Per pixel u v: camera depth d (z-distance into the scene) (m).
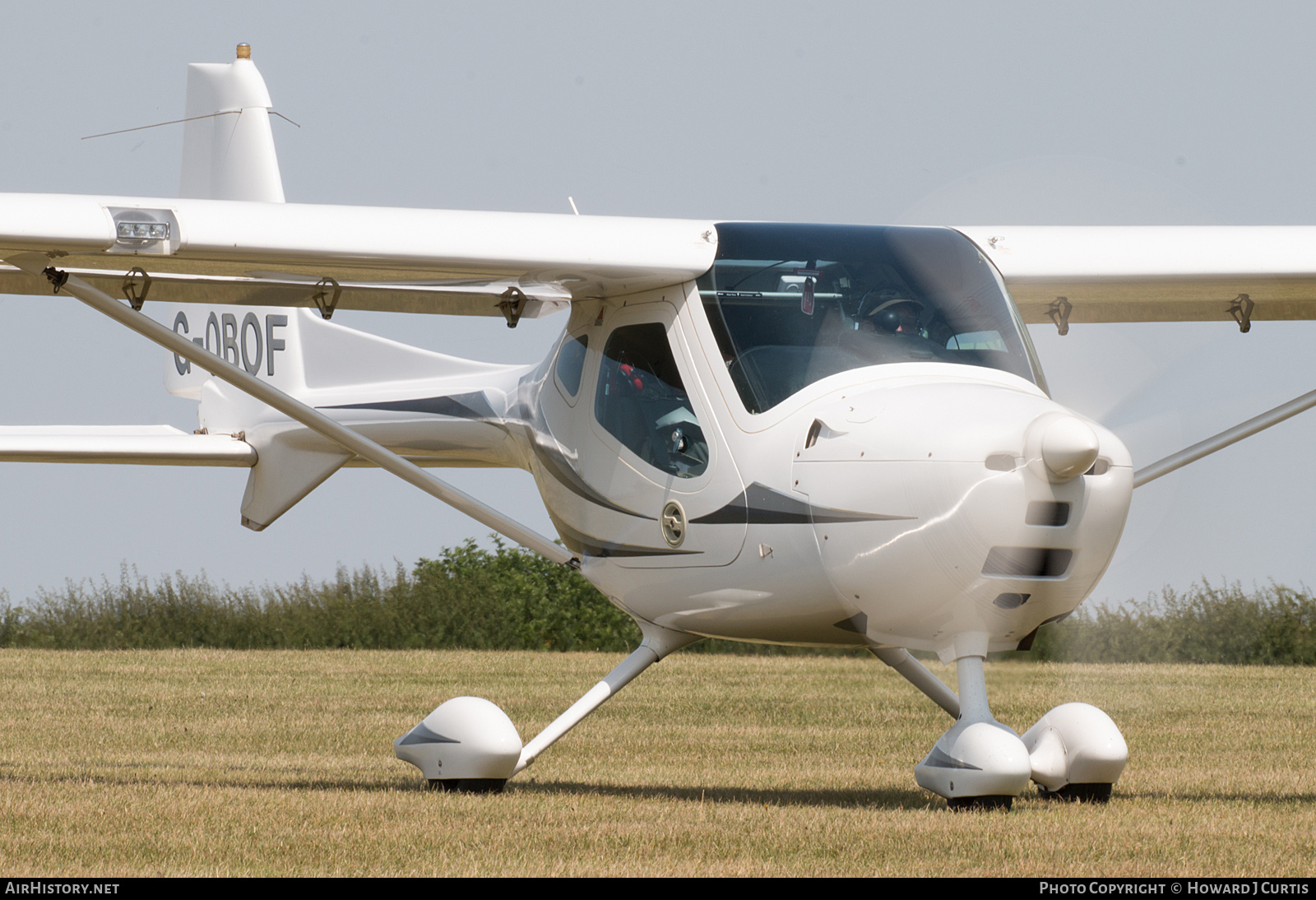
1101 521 19.47
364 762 28.03
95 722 35.72
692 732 34.44
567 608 76.44
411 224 23.12
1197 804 22.09
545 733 23.38
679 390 22.86
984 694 20.81
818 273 22.23
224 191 41.41
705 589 22.45
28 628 73.75
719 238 23.02
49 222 21.38
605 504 24.14
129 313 23.45
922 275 22.20
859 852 17.45
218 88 41.44
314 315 34.56
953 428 19.45
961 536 19.28
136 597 75.00
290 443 34.81
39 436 32.41
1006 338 21.73
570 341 25.61
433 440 31.17
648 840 18.14
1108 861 16.98
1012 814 20.30
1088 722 22.14
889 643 21.55
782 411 21.33
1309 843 18.22
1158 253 25.31
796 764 28.11
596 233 22.94
